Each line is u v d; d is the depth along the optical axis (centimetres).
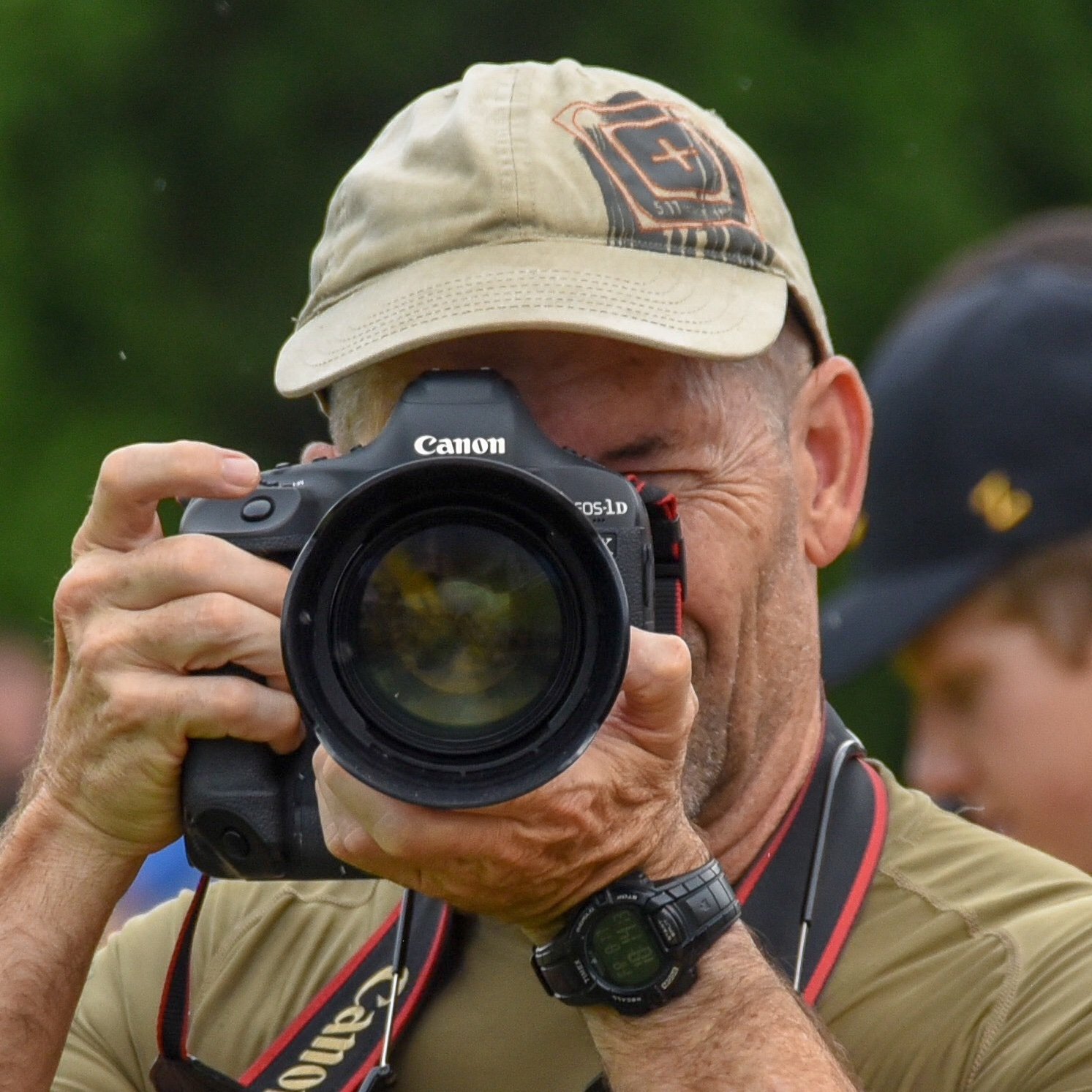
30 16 3753
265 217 3847
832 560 1030
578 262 920
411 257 939
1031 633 1160
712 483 945
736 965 820
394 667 755
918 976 883
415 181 948
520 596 752
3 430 3578
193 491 853
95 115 3781
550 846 790
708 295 929
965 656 1177
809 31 3794
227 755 851
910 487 1214
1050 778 1152
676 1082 805
